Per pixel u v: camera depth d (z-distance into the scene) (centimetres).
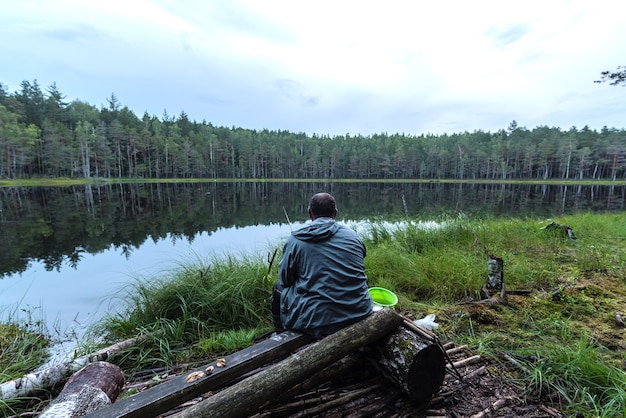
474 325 251
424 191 2641
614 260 403
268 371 138
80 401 142
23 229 880
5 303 385
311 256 174
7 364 238
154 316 293
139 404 125
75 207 1425
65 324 323
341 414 153
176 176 5228
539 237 534
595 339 221
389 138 7881
